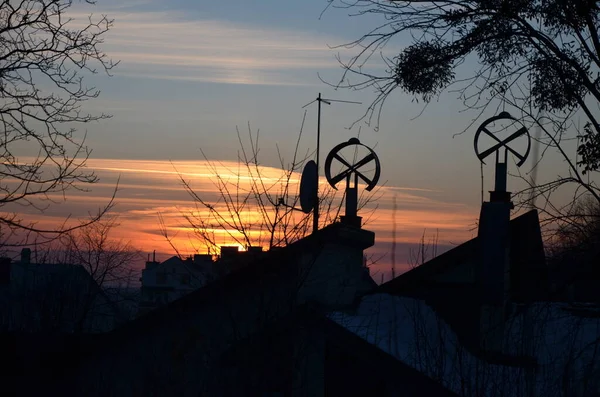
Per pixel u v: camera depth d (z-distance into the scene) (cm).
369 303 1167
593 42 1224
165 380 1140
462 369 963
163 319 1182
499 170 1178
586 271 1078
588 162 1194
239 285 1071
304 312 1004
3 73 1115
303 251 1018
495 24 1221
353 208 1127
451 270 1223
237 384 970
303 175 1023
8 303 1691
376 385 1016
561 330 1112
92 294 1784
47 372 1372
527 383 905
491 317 1082
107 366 1281
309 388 1024
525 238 1245
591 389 921
